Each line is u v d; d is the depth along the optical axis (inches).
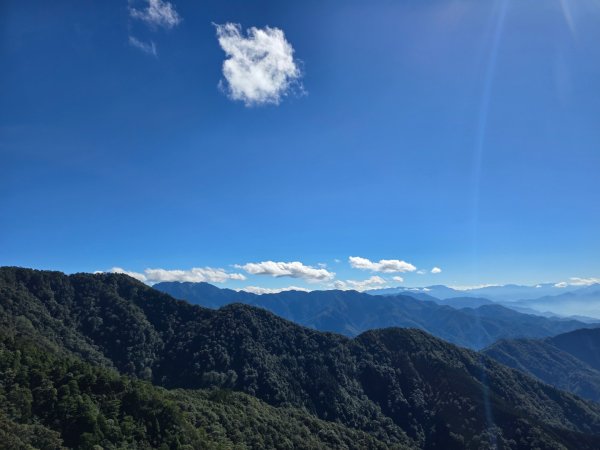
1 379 4087.1
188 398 5531.5
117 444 3858.3
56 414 3914.9
